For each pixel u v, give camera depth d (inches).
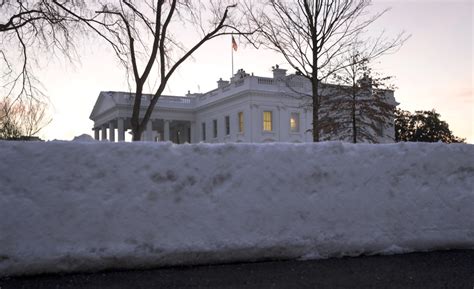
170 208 185.5
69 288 150.2
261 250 193.6
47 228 171.2
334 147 211.0
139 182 183.0
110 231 177.6
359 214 209.8
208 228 189.0
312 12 488.7
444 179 226.7
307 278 163.2
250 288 149.3
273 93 1649.9
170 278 163.9
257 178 197.9
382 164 216.7
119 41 438.6
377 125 973.8
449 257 203.5
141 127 420.2
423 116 2103.8
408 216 217.5
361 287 150.3
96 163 179.5
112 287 151.0
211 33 461.7
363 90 753.6
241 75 1792.6
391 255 209.2
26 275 167.5
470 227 227.0
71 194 175.3
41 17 418.3
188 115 2105.1
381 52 579.5
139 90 418.3
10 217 167.6
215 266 185.3
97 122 2362.2
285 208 199.8
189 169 189.8
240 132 1704.0
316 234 202.7
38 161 173.5
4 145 171.2
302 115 1702.8
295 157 204.4
